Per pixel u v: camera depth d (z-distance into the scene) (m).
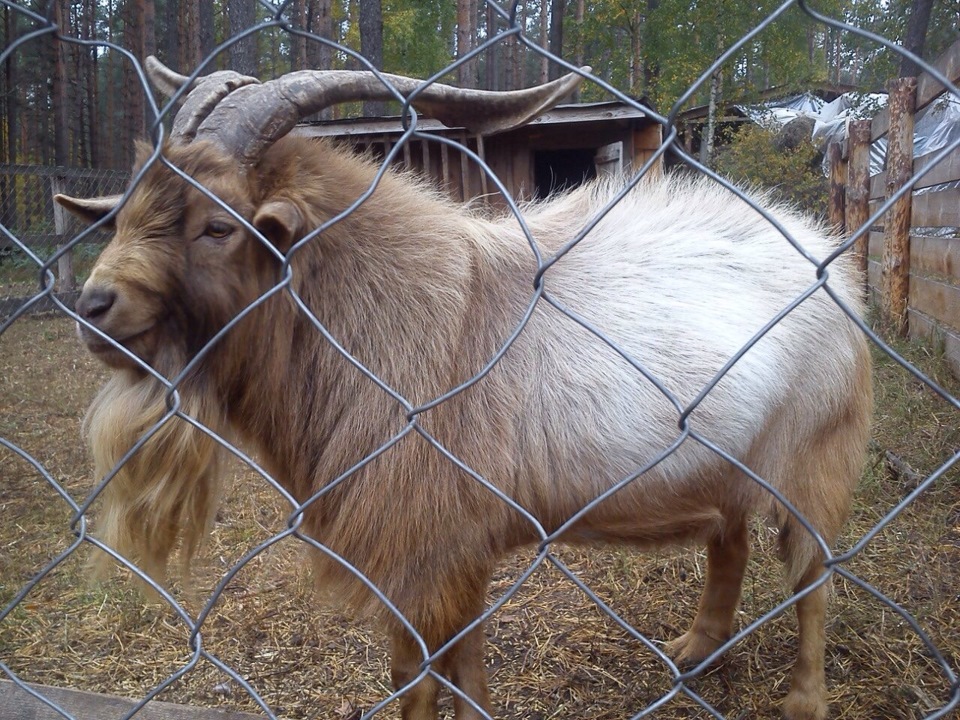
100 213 2.25
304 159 2.29
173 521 2.29
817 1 12.28
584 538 2.63
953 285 5.64
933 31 11.22
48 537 4.23
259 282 2.16
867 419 2.94
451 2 21.28
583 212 2.75
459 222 2.49
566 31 17.88
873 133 8.67
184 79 2.39
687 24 13.80
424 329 2.29
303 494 2.41
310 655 3.26
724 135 17.30
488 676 3.12
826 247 2.85
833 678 2.98
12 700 2.29
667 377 2.45
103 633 3.42
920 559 3.61
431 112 2.14
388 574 2.25
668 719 2.86
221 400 2.28
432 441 1.27
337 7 19.16
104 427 2.24
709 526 2.70
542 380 2.42
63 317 10.01
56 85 15.60
